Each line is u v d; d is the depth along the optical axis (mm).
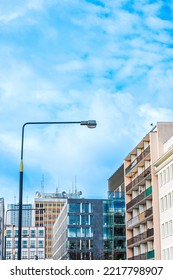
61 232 175875
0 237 164000
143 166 102812
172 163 84125
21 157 31094
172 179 84125
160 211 89062
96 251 150875
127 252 107062
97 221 153625
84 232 153625
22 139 31672
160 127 94875
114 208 142625
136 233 104438
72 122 31844
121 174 138625
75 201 155750
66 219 156500
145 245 98438
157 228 90250
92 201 155500
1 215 167750
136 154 107500
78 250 151750
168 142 91250
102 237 151625
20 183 30031
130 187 107500
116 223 142375
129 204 107250
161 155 91562
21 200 29484
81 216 154625
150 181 97312
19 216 29062
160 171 89875
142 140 99562
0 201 172000
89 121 31766
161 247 87750
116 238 142500
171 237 83188
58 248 189000
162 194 88625
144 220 96188
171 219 83750
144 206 101312
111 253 143750
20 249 28484
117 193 142250
